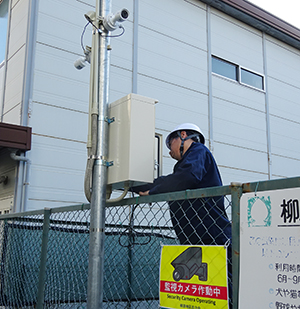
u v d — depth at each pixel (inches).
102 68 88.7
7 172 243.1
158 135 161.6
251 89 374.0
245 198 55.1
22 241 139.6
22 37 255.3
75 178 245.0
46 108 242.5
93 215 81.4
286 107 403.9
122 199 84.3
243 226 54.5
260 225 52.2
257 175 354.0
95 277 77.6
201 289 61.4
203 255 62.4
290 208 49.1
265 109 381.4
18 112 238.5
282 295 48.1
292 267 47.6
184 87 319.0
